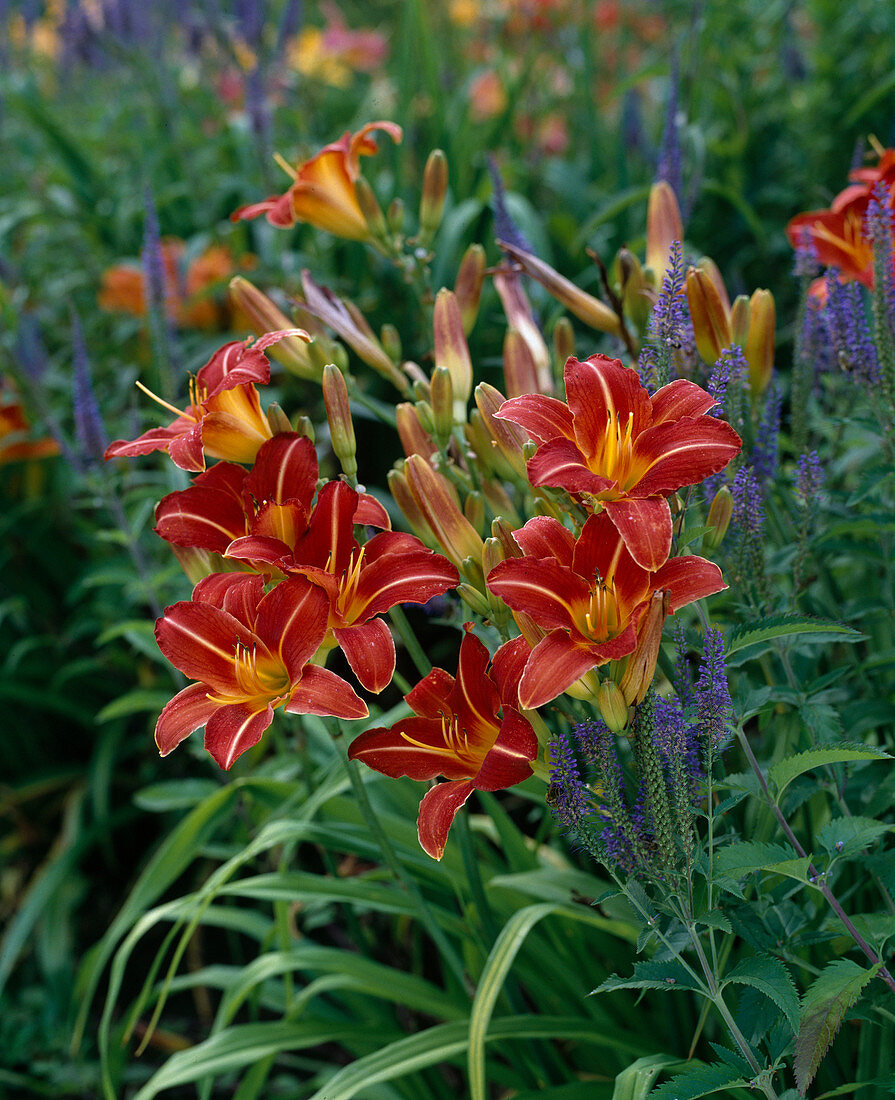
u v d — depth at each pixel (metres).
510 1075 1.09
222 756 0.89
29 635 1.75
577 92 2.45
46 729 1.78
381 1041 1.09
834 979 0.85
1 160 2.48
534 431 0.87
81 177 2.15
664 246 1.08
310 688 0.88
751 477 0.96
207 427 0.95
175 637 0.91
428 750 0.91
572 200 1.97
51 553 1.81
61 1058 1.38
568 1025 1.01
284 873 1.08
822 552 1.10
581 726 0.86
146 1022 1.45
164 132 2.23
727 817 1.02
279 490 0.94
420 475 0.93
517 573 0.86
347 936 1.33
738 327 0.99
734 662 0.95
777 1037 0.90
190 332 1.90
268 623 0.90
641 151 1.95
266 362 0.94
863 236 1.04
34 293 2.13
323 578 0.89
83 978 1.18
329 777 1.11
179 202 2.12
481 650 0.90
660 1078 1.00
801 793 0.94
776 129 2.00
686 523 1.03
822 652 1.07
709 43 1.94
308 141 2.07
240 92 2.38
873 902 1.05
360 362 1.55
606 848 0.88
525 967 1.07
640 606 0.85
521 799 1.35
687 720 0.88
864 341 1.01
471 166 1.84
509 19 2.65
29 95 2.40
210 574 0.98
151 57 2.16
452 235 1.52
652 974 0.89
